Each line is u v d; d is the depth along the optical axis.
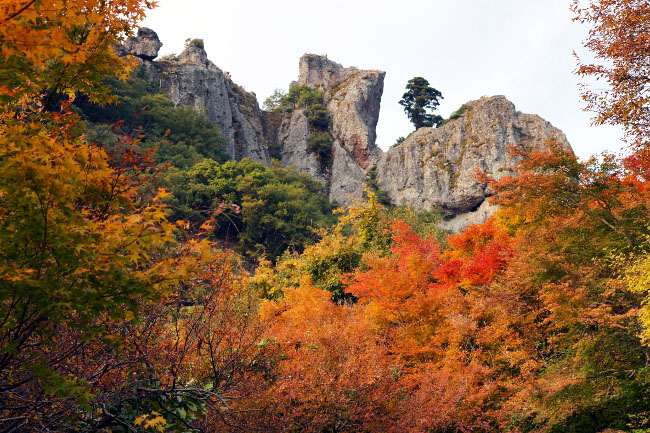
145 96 84.38
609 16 12.31
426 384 13.32
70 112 4.93
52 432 4.25
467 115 102.38
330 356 11.20
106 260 3.84
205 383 7.01
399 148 105.19
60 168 3.82
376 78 125.69
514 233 23.16
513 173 90.56
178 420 5.59
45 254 3.81
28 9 3.85
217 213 5.08
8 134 3.90
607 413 13.91
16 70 4.23
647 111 12.20
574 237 15.16
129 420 5.13
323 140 111.81
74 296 3.87
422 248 22.81
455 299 17.25
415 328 16.97
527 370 14.04
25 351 4.57
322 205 95.31
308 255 28.67
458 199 93.25
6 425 4.32
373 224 32.41
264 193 67.19
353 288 18.72
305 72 132.62
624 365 12.77
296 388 9.66
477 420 13.74
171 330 6.93
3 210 3.92
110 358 5.38
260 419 7.94
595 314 12.26
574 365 13.16
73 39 4.79
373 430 10.95
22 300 3.97
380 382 11.47
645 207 14.23
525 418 14.93
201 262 4.46
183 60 105.38
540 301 16.52
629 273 11.90
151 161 4.68
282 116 122.75
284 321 14.60
